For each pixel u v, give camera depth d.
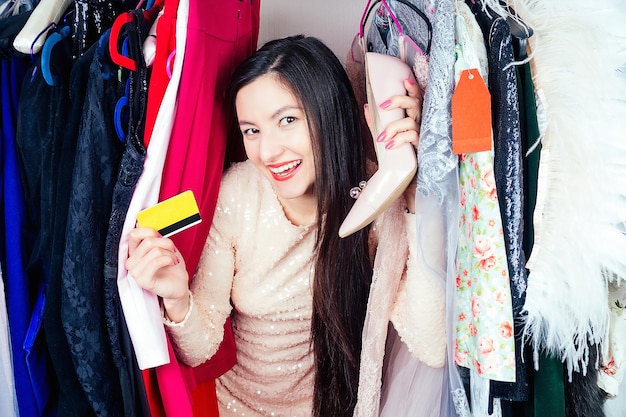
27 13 0.94
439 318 1.00
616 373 1.00
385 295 1.01
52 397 1.02
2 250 0.95
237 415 1.21
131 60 0.85
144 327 0.87
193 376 1.02
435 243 0.95
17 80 0.96
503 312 0.85
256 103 0.97
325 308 1.08
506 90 0.82
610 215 0.83
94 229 0.85
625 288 0.97
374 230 1.13
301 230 1.08
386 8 0.95
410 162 0.89
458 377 0.95
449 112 0.83
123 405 0.93
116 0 1.00
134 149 0.84
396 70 0.92
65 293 0.85
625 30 0.82
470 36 0.84
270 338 1.14
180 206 0.85
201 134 0.93
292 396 1.21
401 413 1.08
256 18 1.12
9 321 0.95
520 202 0.84
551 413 0.90
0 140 0.94
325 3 1.35
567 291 0.85
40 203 0.95
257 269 1.09
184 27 0.85
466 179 0.88
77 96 0.86
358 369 1.13
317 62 0.99
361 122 1.10
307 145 1.00
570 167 0.83
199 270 1.05
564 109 0.82
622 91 0.82
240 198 1.08
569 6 0.83
